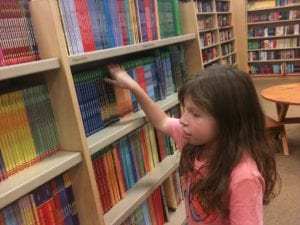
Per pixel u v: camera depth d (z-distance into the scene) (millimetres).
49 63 1036
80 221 1281
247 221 948
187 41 2055
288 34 7227
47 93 1152
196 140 1063
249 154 1009
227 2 7629
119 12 1455
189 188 1175
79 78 1295
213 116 992
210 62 6785
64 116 1166
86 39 1271
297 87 3510
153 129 1780
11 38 997
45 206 1138
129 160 1594
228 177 994
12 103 1033
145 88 1692
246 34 7723
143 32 1627
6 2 975
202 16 6582
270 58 7582
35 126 1112
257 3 7496
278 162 3074
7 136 1019
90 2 1284
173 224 1858
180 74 2018
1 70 875
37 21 1062
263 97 3236
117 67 1499
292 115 4453
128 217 1560
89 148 1205
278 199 2451
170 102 1765
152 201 1762
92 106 1363
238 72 1023
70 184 1240
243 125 1007
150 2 1674
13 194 933
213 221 1121
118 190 1512
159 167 1800
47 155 1159
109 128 1426
